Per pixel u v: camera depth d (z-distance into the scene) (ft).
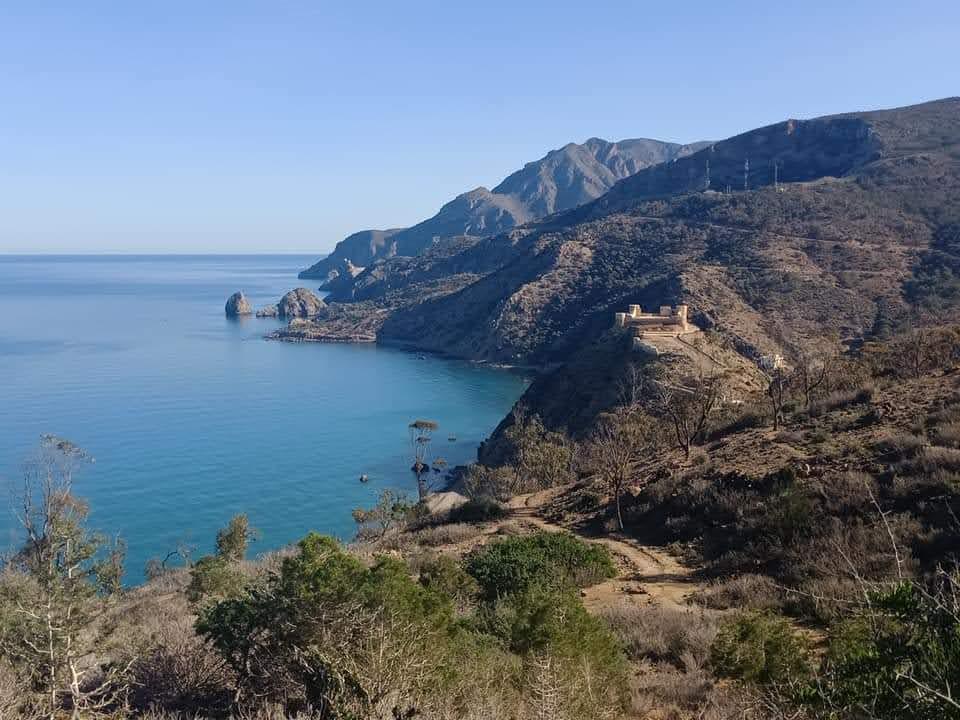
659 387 208.03
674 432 121.08
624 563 62.49
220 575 52.90
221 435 291.99
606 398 241.76
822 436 75.05
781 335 321.52
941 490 50.29
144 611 50.90
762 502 63.21
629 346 281.33
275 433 300.40
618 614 42.86
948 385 80.33
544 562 56.24
